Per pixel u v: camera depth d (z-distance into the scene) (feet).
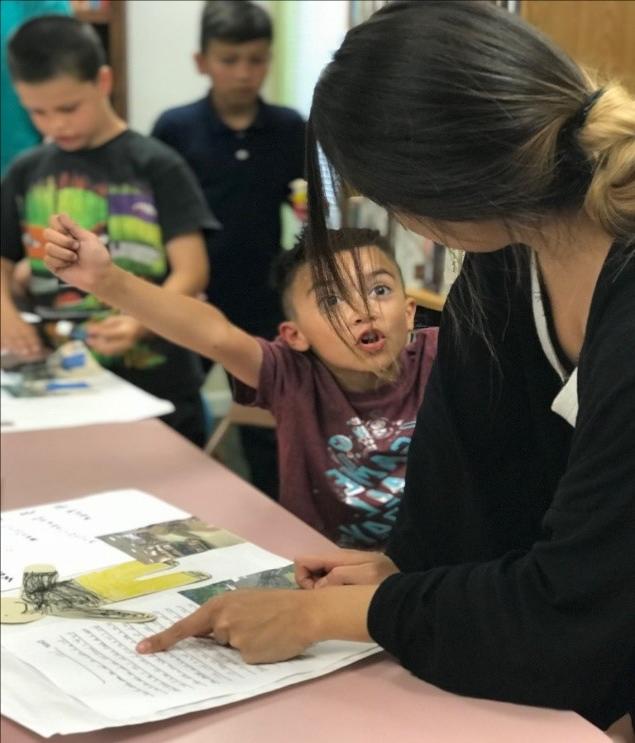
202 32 7.90
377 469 3.99
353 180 2.39
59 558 3.50
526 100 2.22
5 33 7.33
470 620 2.60
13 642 2.94
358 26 2.39
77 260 4.04
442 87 2.20
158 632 3.00
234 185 7.85
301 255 3.60
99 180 6.33
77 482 4.38
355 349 3.59
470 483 3.15
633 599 2.35
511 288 2.97
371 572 3.22
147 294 4.15
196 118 8.02
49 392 5.65
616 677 2.62
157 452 4.79
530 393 3.00
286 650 2.85
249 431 6.55
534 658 2.50
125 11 8.88
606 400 2.30
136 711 2.59
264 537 3.78
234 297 7.71
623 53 6.08
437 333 3.21
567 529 2.42
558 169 2.29
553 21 6.12
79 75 6.04
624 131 2.25
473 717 2.61
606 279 2.39
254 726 2.58
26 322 6.15
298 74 8.12
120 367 6.26
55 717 2.58
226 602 2.96
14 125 7.47
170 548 3.59
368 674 2.83
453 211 2.29
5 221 6.53
